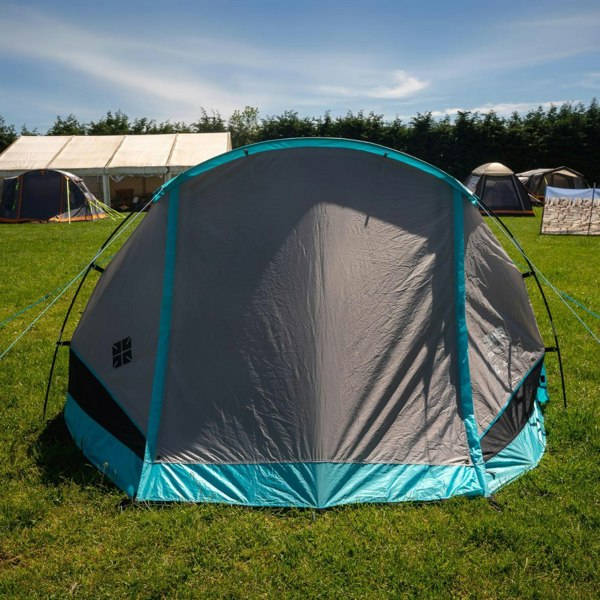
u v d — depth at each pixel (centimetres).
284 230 412
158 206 446
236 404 400
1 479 406
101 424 443
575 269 1180
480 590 307
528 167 3909
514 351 471
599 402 530
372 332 405
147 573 316
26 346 682
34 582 311
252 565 322
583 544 338
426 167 427
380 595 301
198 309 417
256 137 4344
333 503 372
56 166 2692
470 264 441
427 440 403
